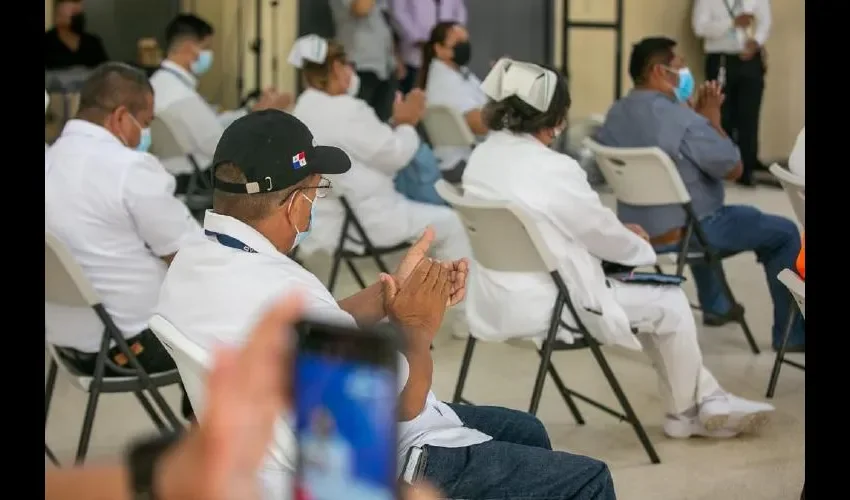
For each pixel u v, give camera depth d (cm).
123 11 977
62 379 450
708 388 378
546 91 338
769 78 1016
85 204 314
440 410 241
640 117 477
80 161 318
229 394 81
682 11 1008
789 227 468
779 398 427
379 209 509
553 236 336
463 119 623
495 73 346
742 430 380
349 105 500
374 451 81
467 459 225
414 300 216
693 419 381
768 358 477
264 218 213
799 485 342
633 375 457
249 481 80
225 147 212
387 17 902
